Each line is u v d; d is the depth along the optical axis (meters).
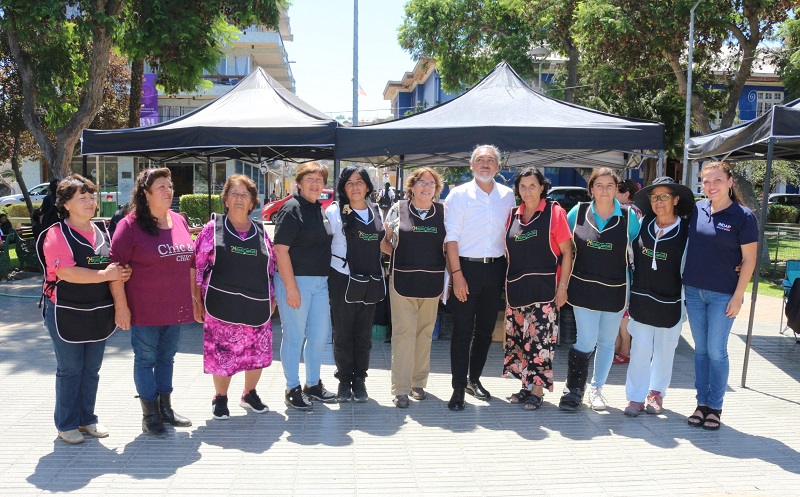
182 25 14.05
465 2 23.22
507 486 3.79
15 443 4.32
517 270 5.00
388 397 5.44
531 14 21.03
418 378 5.38
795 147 7.29
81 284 4.11
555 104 8.22
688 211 4.97
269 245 4.80
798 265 8.23
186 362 6.39
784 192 31.97
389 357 6.75
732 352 7.34
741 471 4.04
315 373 5.22
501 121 7.46
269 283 4.79
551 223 4.95
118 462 4.04
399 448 4.34
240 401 5.24
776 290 12.51
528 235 4.95
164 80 15.56
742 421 4.96
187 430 4.61
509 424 4.83
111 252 4.18
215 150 10.58
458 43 23.86
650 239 4.90
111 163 28.61
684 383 6.02
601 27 16.34
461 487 3.77
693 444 4.48
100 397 5.28
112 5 13.34
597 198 4.94
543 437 4.58
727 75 19.69
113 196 24.59
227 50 35.78
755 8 16.22
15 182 32.75
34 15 12.16
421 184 5.00
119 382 5.69
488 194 5.10
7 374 5.91
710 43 17.47
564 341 7.36
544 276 4.95
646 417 5.03
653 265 4.87
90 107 13.59
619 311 4.99
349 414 5.00
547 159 10.46
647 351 4.98
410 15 24.00
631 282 5.08
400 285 5.04
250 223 4.75
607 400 5.45
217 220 4.68
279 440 4.45
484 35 23.64
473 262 5.03
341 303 5.09
